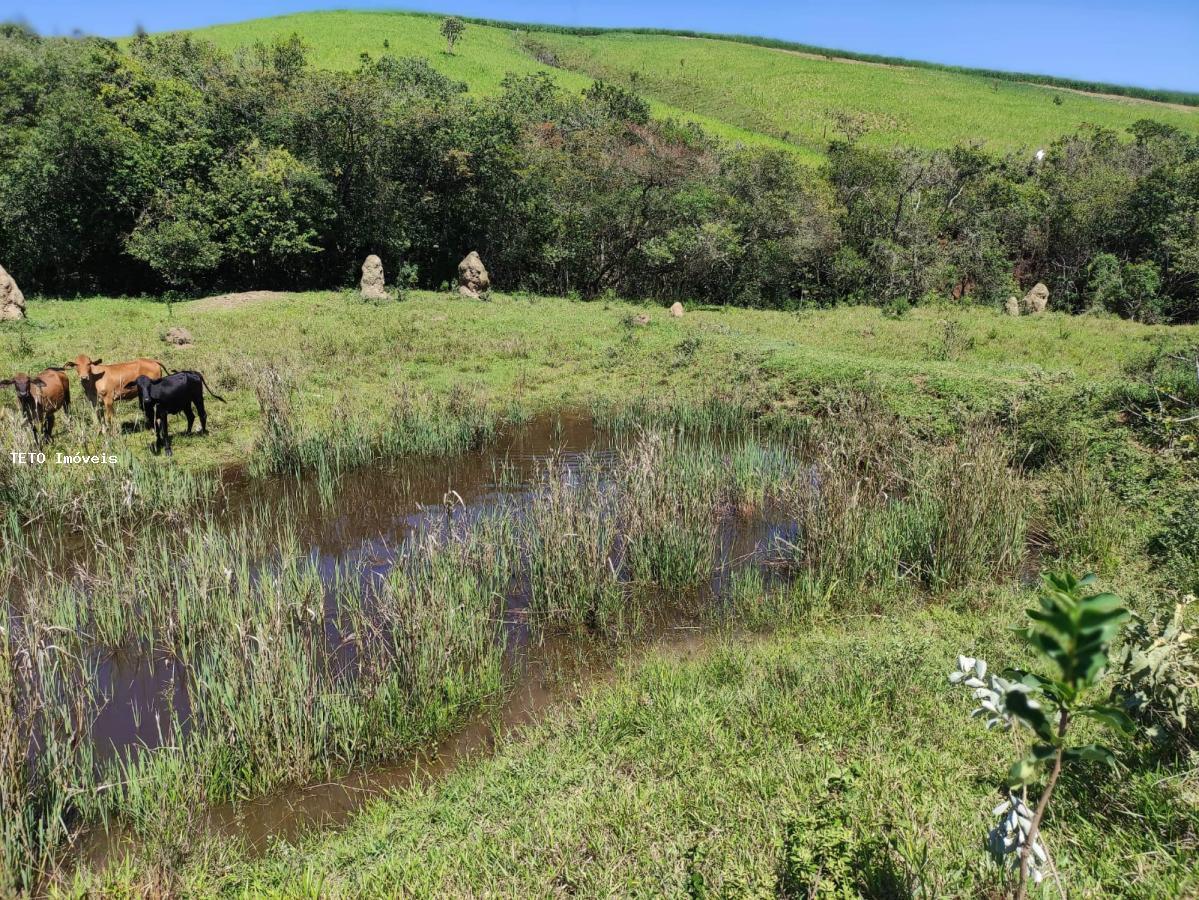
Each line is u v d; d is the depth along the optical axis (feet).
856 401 40.96
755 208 93.20
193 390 37.14
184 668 21.43
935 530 26.63
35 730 18.13
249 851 15.05
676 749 15.78
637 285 100.07
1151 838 10.66
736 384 48.52
